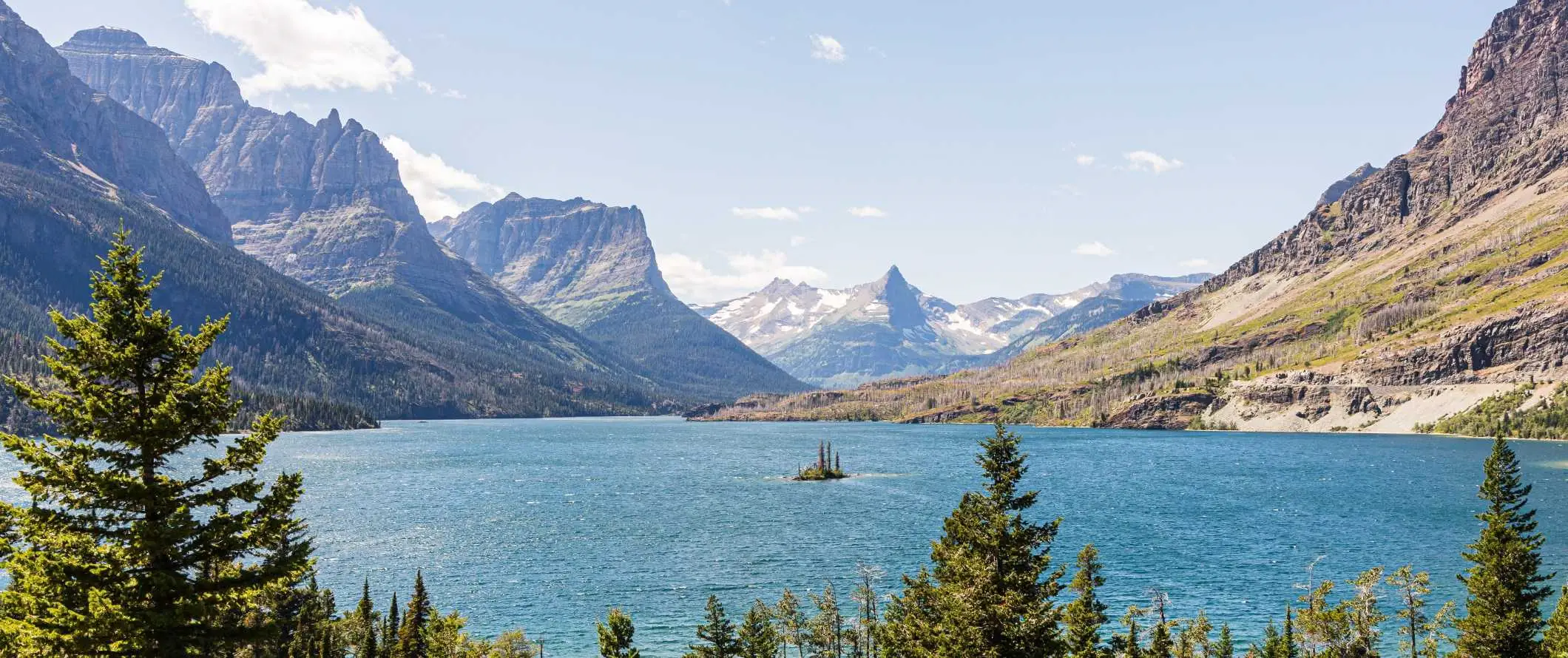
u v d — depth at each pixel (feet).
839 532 572.51
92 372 109.29
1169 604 382.63
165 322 112.06
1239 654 318.86
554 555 502.38
